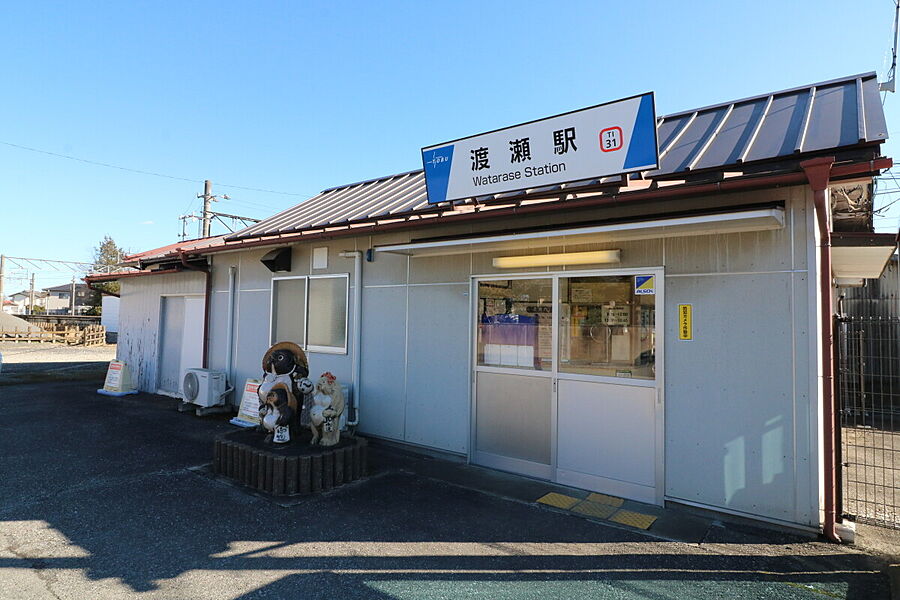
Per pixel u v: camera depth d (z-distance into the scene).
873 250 5.78
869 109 4.18
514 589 3.07
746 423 4.07
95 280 12.38
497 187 4.96
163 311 10.59
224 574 3.20
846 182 3.72
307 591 3.02
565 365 5.04
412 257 6.34
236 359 8.55
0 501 4.38
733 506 4.10
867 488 5.08
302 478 4.68
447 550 3.59
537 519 4.15
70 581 3.07
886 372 8.47
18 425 7.31
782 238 3.99
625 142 4.20
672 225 3.95
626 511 4.32
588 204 4.48
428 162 5.48
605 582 3.17
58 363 16.66
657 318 4.50
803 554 3.55
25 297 66.44
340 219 6.87
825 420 3.74
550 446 5.09
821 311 3.80
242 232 8.89
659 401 4.45
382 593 3.01
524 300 5.37
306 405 5.99
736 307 4.16
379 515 4.20
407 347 6.32
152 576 3.16
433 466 5.59
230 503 4.41
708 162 4.25
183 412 8.55
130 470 5.30
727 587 3.12
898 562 3.44
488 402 5.57
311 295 7.48
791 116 4.71
